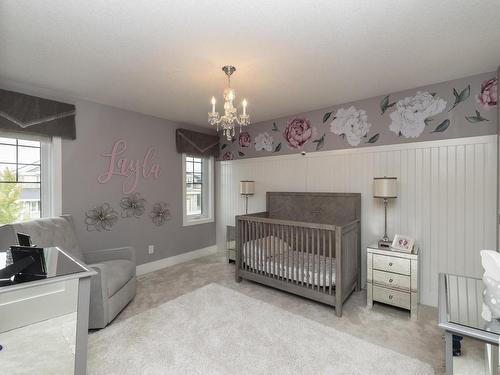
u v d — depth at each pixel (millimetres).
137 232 3488
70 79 2438
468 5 1462
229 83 2322
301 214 3473
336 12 1516
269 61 2109
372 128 2992
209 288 3031
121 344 1956
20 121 2445
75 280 1420
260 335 2082
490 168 2314
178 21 1596
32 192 2652
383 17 1564
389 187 2580
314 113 3463
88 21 1587
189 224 4180
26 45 1850
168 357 1813
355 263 2891
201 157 4461
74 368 1410
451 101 2514
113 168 3225
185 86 2615
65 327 1424
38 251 1378
